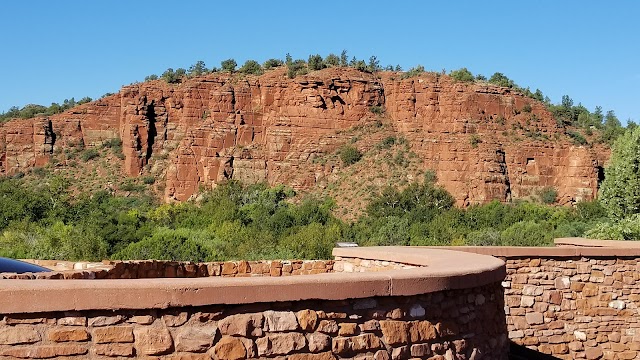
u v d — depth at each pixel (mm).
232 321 5754
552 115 99250
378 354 6395
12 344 5207
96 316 5426
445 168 88375
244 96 105438
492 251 12633
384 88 103188
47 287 5289
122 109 114312
